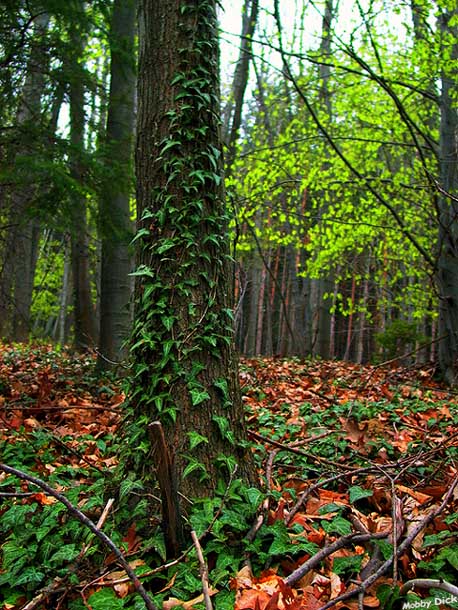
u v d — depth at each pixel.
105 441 4.34
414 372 8.17
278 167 10.54
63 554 2.41
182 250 2.87
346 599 2.12
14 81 6.19
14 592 2.37
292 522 2.73
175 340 2.77
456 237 8.02
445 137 8.33
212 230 2.97
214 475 2.68
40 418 5.05
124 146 6.68
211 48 3.09
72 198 6.17
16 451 3.82
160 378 2.74
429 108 10.41
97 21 6.90
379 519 2.82
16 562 2.45
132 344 2.92
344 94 10.22
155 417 2.75
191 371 2.76
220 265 2.97
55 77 6.18
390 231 11.30
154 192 2.97
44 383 5.83
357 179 9.88
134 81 7.58
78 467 3.55
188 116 2.97
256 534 2.52
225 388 2.81
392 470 3.56
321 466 3.69
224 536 2.43
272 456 3.35
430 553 2.47
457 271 7.90
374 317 21.45
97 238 7.34
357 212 11.41
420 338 11.32
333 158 10.74
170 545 2.34
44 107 6.50
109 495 2.77
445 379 7.73
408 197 11.24
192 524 2.43
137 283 3.01
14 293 12.41
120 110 7.29
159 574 2.30
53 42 6.13
